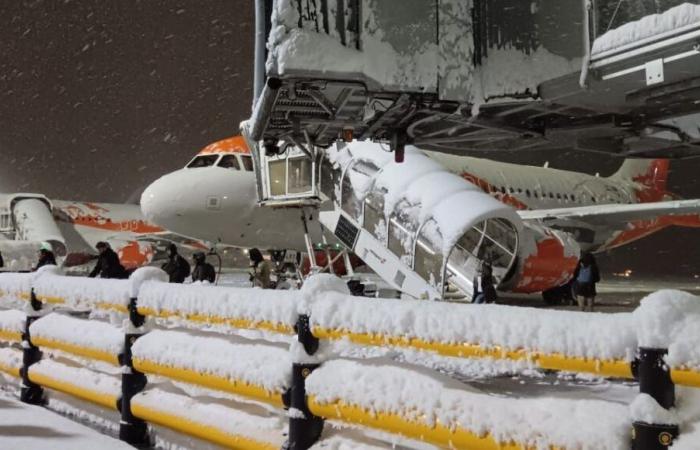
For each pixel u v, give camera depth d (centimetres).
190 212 1859
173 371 355
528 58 602
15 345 604
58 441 376
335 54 557
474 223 1069
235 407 331
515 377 566
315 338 279
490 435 205
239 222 1895
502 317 210
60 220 3291
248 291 323
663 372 174
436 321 226
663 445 172
